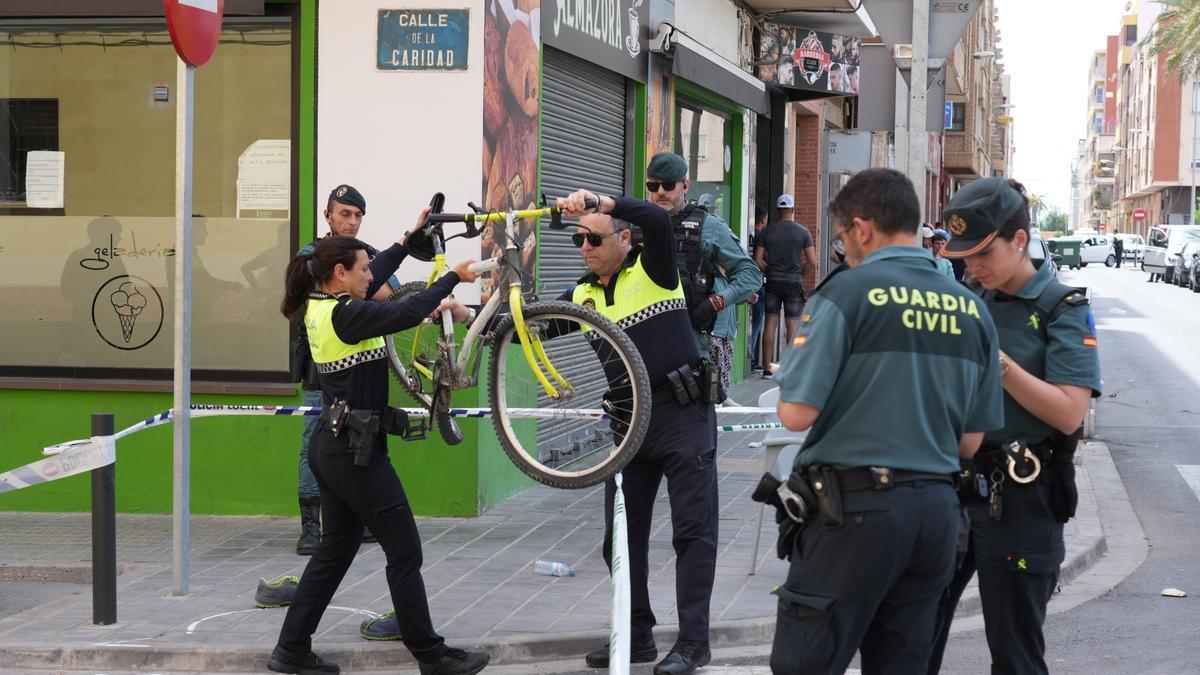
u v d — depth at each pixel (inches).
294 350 291.6
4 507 349.1
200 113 341.4
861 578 143.8
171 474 342.6
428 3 323.6
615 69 436.8
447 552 297.1
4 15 340.2
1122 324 1099.9
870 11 357.7
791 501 148.9
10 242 350.6
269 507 340.2
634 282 223.8
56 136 348.5
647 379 210.8
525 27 350.9
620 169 466.6
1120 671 225.0
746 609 253.1
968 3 355.6
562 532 317.7
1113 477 414.3
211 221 343.0
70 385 343.3
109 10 337.1
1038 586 165.8
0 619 252.4
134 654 228.5
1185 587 285.1
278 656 220.5
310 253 220.5
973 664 229.5
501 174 336.5
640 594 228.1
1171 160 3681.1
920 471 144.5
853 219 151.3
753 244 669.9
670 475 222.2
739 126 641.6
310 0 329.7
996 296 168.2
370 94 327.3
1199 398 618.5
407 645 218.4
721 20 581.9
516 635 234.1
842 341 145.2
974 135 1840.6
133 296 346.3
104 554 244.4
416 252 238.1
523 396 344.5
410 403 325.4
